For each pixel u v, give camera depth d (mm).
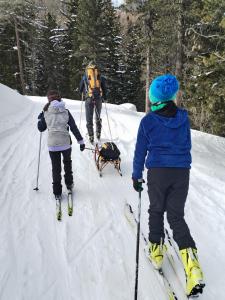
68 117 5410
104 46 35344
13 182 6039
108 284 3596
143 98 40500
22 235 4383
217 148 12922
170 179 3404
